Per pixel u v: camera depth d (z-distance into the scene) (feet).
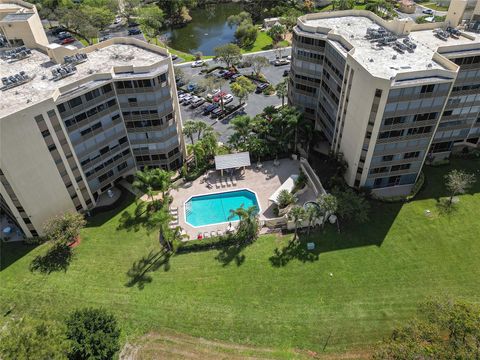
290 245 205.98
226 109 321.93
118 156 236.43
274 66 390.42
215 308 178.70
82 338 149.28
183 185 249.14
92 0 524.11
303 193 237.45
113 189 245.86
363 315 173.68
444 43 239.30
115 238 214.90
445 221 215.72
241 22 481.05
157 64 217.97
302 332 168.76
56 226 199.52
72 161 210.79
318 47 249.75
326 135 269.23
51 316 175.52
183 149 264.93
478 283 185.06
